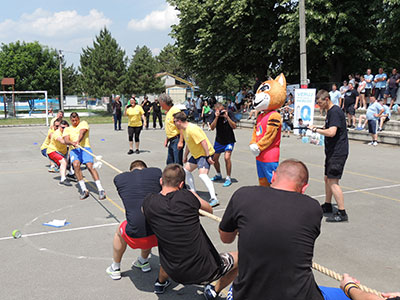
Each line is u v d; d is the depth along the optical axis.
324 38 18.97
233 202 2.44
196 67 26.95
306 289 2.14
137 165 4.18
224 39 22.92
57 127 8.77
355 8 18.42
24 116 31.95
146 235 3.58
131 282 3.88
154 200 3.22
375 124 13.21
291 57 23.98
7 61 50.03
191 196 3.25
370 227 5.35
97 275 4.02
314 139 13.69
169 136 7.73
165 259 3.18
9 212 6.23
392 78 15.29
